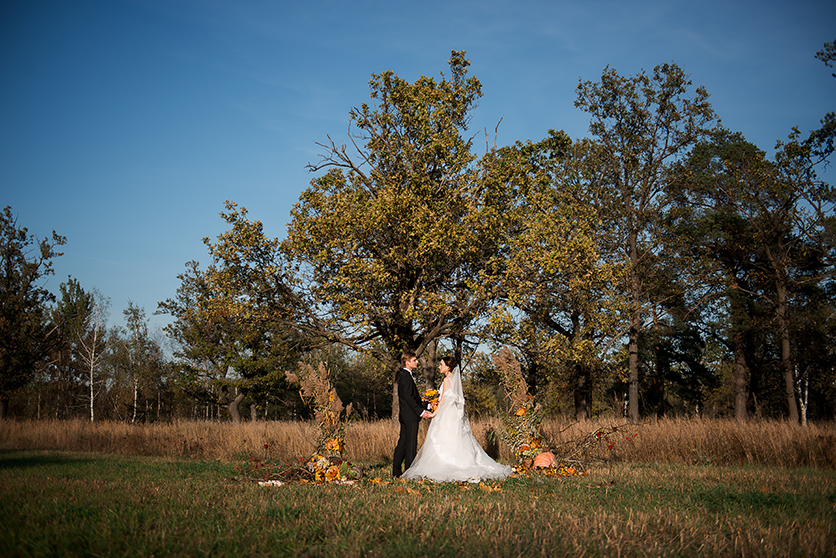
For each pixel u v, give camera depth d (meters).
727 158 27.61
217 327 35.12
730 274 29.11
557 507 5.32
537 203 19.36
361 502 5.50
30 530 3.96
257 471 7.72
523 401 9.43
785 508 5.46
